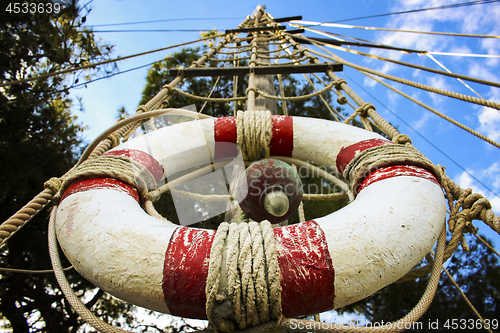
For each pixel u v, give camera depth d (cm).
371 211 111
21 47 492
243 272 94
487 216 136
